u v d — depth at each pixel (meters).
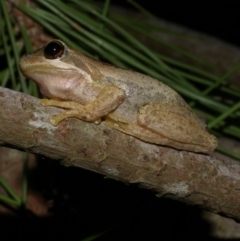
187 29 0.32
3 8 0.22
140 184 0.20
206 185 0.20
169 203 0.25
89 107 0.20
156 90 0.22
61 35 0.22
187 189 0.20
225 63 0.30
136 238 0.25
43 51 0.22
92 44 0.22
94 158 0.19
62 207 0.25
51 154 0.19
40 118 0.19
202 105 0.24
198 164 0.20
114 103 0.21
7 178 0.26
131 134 0.20
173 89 0.22
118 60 0.23
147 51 0.23
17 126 0.19
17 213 0.25
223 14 0.41
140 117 0.21
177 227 0.25
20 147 0.19
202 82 0.23
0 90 0.19
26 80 0.24
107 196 0.26
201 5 0.41
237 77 0.30
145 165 0.20
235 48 0.31
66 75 0.22
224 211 0.20
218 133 0.24
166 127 0.21
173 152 0.20
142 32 0.25
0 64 0.25
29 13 0.22
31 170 0.26
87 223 0.25
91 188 0.26
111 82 0.22
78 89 0.22
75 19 0.23
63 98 0.22
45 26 0.22
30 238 0.25
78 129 0.19
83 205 0.25
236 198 0.20
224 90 0.24
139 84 0.22
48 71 0.22
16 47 0.22
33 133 0.19
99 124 0.19
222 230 0.26
